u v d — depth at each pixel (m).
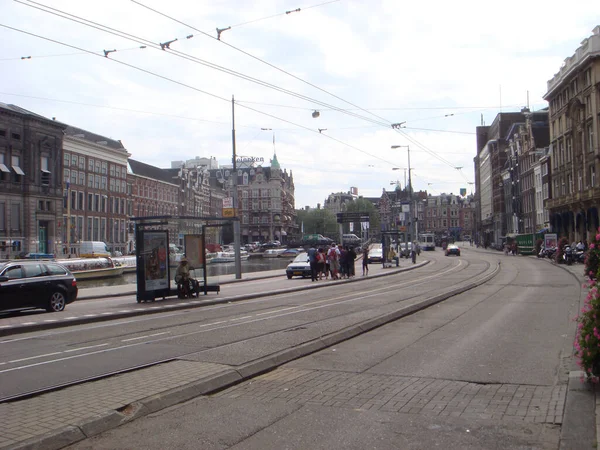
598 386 6.89
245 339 10.89
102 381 7.69
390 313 14.39
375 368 8.54
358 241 106.81
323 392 7.15
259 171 135.12
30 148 62.69
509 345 10.38
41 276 17.44
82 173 73.31
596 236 6.88
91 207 75.06
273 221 133.38
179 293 20.38
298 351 9.57
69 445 5.35
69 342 11.37
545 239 53.53
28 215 62.25
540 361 8.91
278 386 7.52
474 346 10.30
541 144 79.56
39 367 8.81
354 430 5.66
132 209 85.88
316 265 30.78
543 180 71.88
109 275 46.72
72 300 18.44
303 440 5.40
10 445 5.08
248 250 100.44
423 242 104.25
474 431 5.61
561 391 7.00
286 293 23.14
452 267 42.56
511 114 106.69
